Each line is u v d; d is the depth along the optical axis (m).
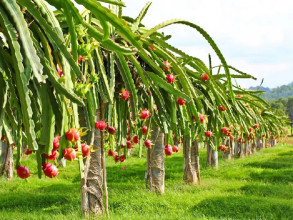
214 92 4.57
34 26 1.78
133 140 4.46
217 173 11.14
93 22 3.30
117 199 6.86
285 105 108.81
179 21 3.38
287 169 11.28
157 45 3.77
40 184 9.53
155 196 6.90
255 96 7.17
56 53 1.86
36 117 1.76
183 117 4.32
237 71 4.60
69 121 1.96
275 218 5.63
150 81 3.57
